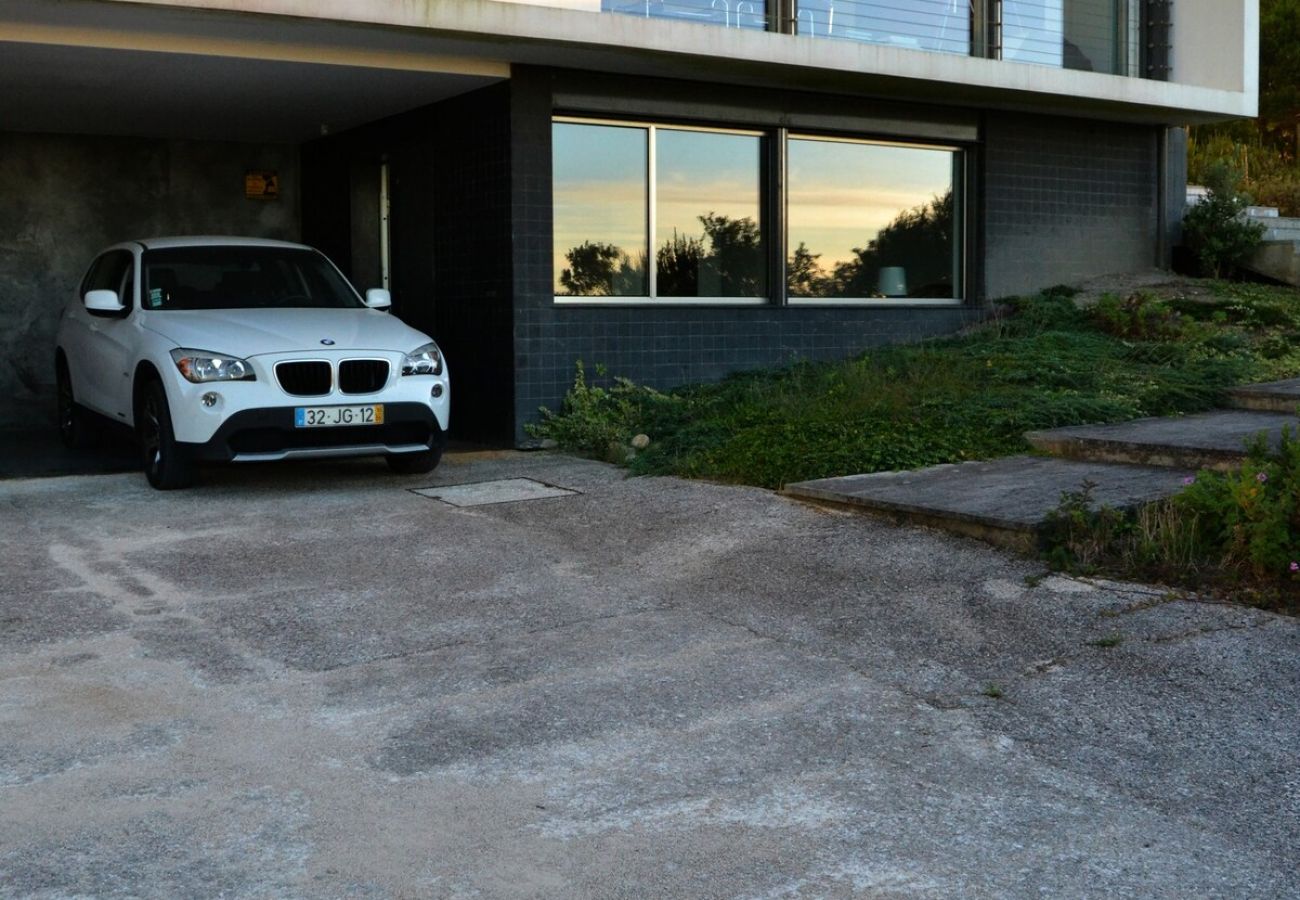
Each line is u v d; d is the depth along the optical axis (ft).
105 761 14.02
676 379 38.60
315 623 19.17
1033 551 21.40
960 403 32.17
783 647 18.06
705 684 16.57
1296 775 13.64
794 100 40.45
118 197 44.04
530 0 35.14
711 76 37.60
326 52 32.86
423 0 30.53
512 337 35.65
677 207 39.06
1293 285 49.70
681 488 28.19
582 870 11.53
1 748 14.35
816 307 41.47
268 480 30.68
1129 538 21.48
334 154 44.09
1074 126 47.57
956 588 20.16
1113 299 42.47
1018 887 11.22
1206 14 47.50
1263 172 69.41
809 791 13.29
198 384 27.37
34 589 20.84
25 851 11.81
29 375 43.21
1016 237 46.19
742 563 22.21
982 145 45.11
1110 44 48.75
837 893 11.10
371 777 13.62
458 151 37.50
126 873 11.39
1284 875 11.52
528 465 32.68
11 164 42.52
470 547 23.73
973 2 44.32
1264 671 16.35
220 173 45.52
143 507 27.30
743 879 11.35
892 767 13.93
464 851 11.89
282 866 11.56
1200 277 50.60
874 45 37.42
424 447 29.55
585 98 36.47
